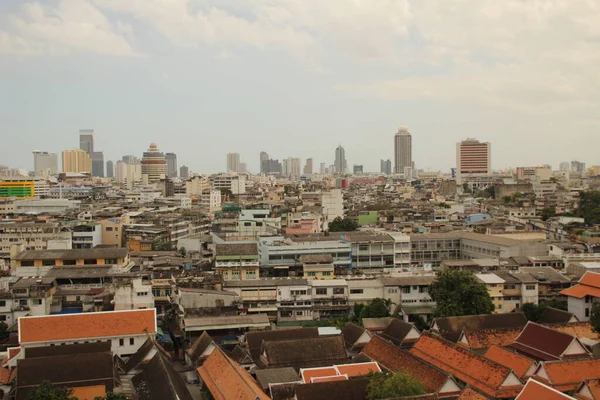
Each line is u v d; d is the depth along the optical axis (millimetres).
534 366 72000
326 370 71875
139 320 85625
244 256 126125
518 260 129500
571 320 96688
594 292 100750
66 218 191250
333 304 109750
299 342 81312
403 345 88688
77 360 70125
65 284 112625
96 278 113500
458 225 195125
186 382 81312
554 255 138375
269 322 99625
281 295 108562
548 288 115250
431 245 156000
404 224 193250
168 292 108500
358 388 65750
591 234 172750
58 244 145625
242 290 108438
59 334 82188
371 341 84375
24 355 76125
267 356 79625
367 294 111000
